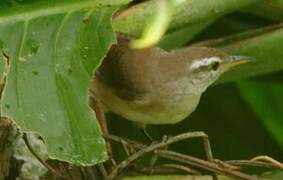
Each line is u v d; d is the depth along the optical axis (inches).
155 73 97.1
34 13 93.0
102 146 92.2
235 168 94.4
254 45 97.0
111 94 96.7
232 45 97.5
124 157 97.8
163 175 94.7
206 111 100.9
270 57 97.0
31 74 92.5
